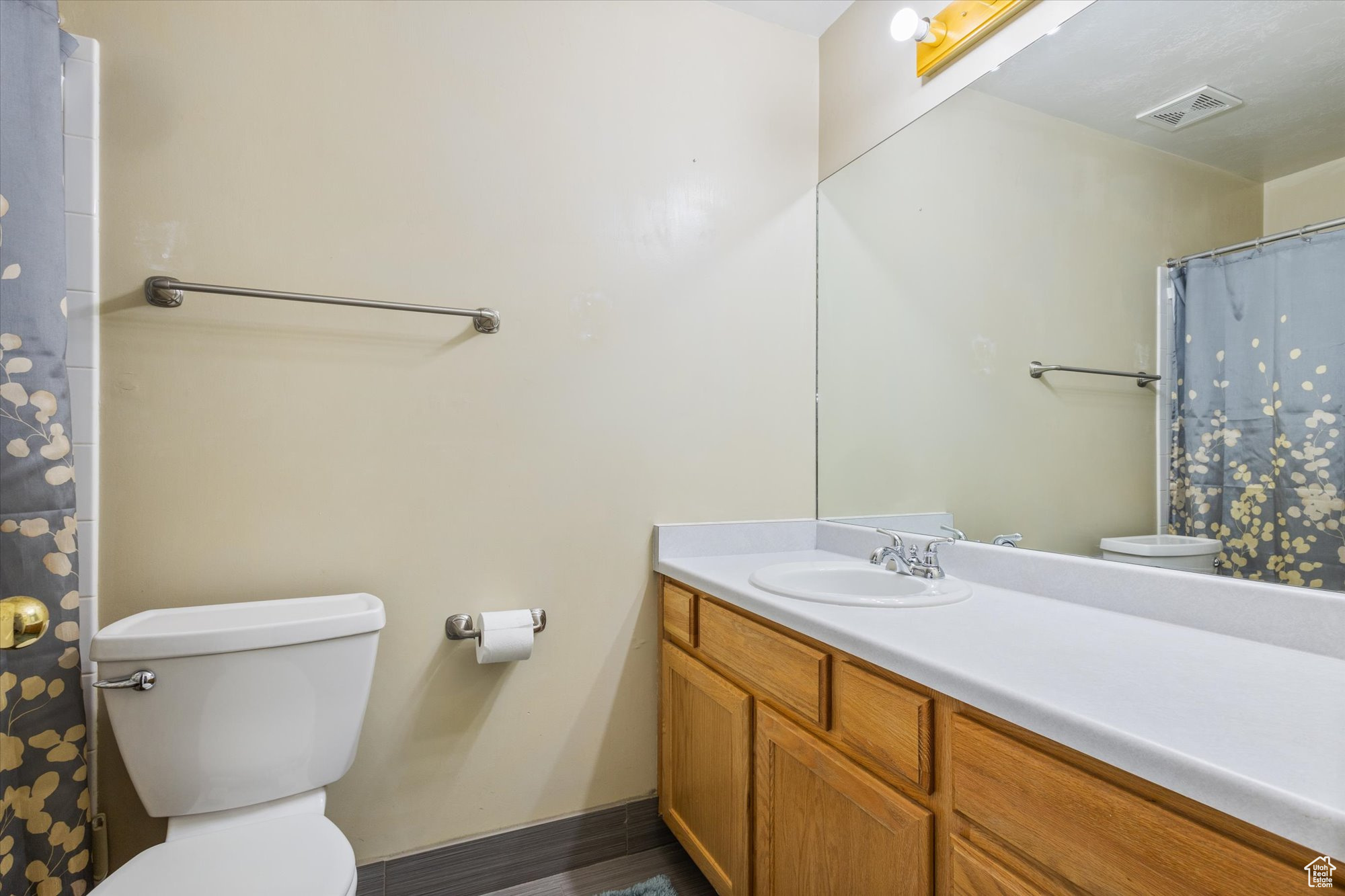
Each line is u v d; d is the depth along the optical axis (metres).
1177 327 1.11
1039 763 0.72
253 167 1.37
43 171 1.11
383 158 1.48
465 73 1.56
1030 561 1.33
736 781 1.37
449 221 1.54
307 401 1.41
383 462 1.48
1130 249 1.19
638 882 1.61
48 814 1.11
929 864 0.87
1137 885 0.62
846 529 1.85
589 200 1.70
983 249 1.48
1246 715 0.67
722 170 1.87
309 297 1.34
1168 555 1.12
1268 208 0.99
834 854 1.07
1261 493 0.99
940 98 1.60
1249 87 1.02
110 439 1.26
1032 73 1.37
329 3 1.44
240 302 1.36
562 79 1.67
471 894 1.54
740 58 1.90
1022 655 0.89
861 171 1.85
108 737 1.24
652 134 1.78
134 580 1.27
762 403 1.93
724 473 1.87
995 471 1.44
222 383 1.34
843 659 1.06
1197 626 1.04
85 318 1.24
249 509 1.36
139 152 1.28
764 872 1.27
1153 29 1.16
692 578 1.55
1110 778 0.66
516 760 1.61
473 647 1.56
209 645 1.11
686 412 1.81
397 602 1.49
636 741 1.76
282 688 1.17
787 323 1.97
